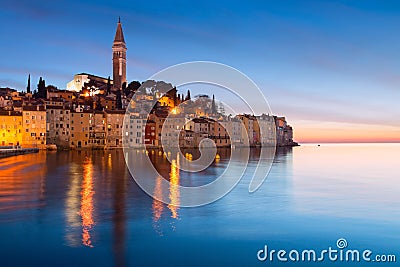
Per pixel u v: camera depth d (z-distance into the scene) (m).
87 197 38.56
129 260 20.41
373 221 29.19
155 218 29.30
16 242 23.06
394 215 31.20
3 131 149.50
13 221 27.94
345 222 28.80
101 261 20.17
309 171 73.62
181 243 23.28
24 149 128.88
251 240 24.14
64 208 32.72
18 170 68.56
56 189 44.12
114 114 175.88
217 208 33.47
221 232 25.75
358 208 34.16
